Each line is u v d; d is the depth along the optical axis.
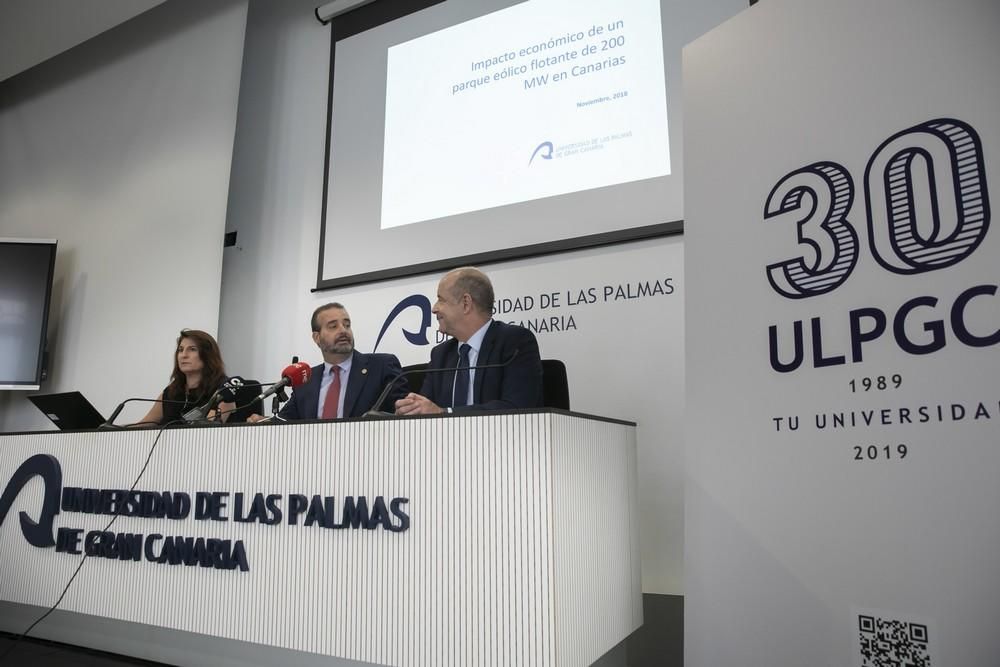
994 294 1.38
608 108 3.34
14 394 4.73
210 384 3.26
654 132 3.22
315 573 1.99
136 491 2.38
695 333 1.90
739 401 1.77
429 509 1.84
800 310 1.69
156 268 4.37
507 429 1.77
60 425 2.74
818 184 1.72
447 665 1.76
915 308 1.49
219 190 4.26
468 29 3.83
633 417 3.01
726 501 1.75
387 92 4.02
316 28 4.48
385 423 1.95
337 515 1.98
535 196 3.43
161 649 2.40
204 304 4.14
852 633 1.47
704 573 1.76
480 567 1.75
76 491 2.52
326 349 3.06
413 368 2.94
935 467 1.41
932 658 1.35
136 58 4.84
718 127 1.99
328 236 4.01
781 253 1.76
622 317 3.12
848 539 1.51
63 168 5.00
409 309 3.69
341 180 4.05
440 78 3.86
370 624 1.88
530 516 1.71
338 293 3.93
